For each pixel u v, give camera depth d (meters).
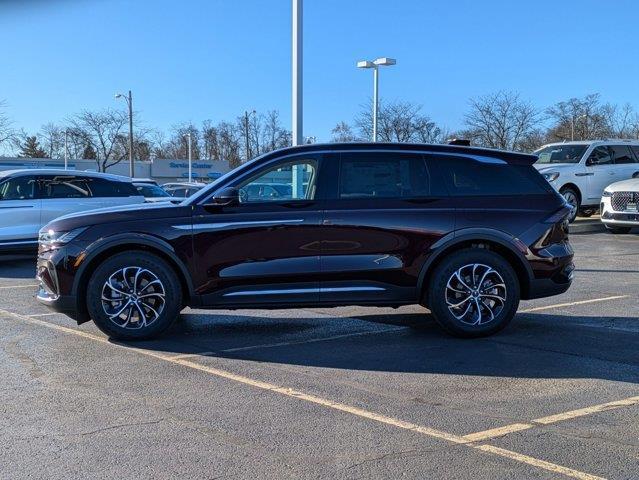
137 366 5.64
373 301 6.41
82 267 6.20
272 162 6.46
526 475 3.56
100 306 6.25
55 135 69.25
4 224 12.04
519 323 7.21
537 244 6.52
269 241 6.24
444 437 4.08
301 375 5.39
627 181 15.72
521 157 6.77
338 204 6.32
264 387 5.08
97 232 6.21
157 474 3.60
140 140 68.19
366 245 6.31
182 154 78.00
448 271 6.43
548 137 50.44
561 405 4.65
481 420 4.37
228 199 6.15
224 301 6.29
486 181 6.62
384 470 3.63
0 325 7.24
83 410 4.58
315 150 6.51
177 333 6.86
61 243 6.21
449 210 6.42
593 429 4.20
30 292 9.61
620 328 6.95
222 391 4.99
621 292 9.03
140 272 6.28
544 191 6.71
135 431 4.20
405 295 6.43
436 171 6.55
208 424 4.32
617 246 14.23
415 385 5.12
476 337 6.57
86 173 13.02
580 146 17.73
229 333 6.88
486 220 6.46
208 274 6.26
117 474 3.60
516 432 4.16
